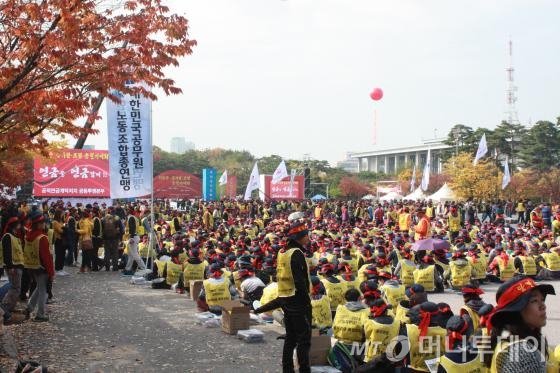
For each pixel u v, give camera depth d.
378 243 17.50
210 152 112.56
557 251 18.05
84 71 9.38
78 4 8.95
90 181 30.16
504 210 43.81
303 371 6.91
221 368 7.94
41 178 29.56
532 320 3.11
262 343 9.32
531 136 68.50
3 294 9.99
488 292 15.62
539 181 61.66
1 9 8.70
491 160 64.38
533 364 3.02
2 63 9.20
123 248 19.25
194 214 36.91
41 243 10.12
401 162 162.88
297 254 6.88
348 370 7.55
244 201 42.81
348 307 7.96
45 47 8.86
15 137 9.80
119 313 11.48
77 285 15.06
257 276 12.89
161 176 50.69
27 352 8.43
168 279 14.78
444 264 15.94
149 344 9.16
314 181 91.94
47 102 9.30
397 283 10.81
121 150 16.08
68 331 9.80
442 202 45.81
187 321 10.87
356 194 90.12
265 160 105.44
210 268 11.74
